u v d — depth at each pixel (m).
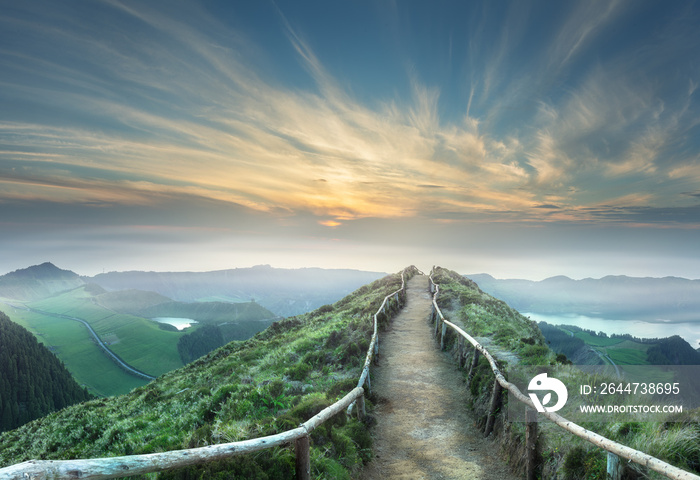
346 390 11.58
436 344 19.27
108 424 17.80
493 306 26.80
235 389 13.86
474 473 8.04
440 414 11.30
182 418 13.47
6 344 181.12
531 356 12.84
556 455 6.76
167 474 5.55
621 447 5.28
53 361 190.38
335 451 7.86
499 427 9.23
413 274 64.69
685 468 5.14
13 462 16.98
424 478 7.95
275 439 5.58
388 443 9.65
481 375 11.77
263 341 32.03
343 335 20.34
